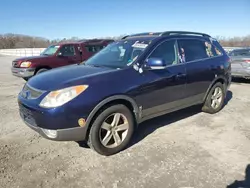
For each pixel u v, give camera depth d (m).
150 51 4.05
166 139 4.13
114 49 4.59
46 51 10.57
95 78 3.41
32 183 2.92
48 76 3.71
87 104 3.20
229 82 5.77
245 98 6.97
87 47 10.43
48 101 3.13
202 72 4.85
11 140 4.11
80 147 3.86
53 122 3.09
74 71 3.82
